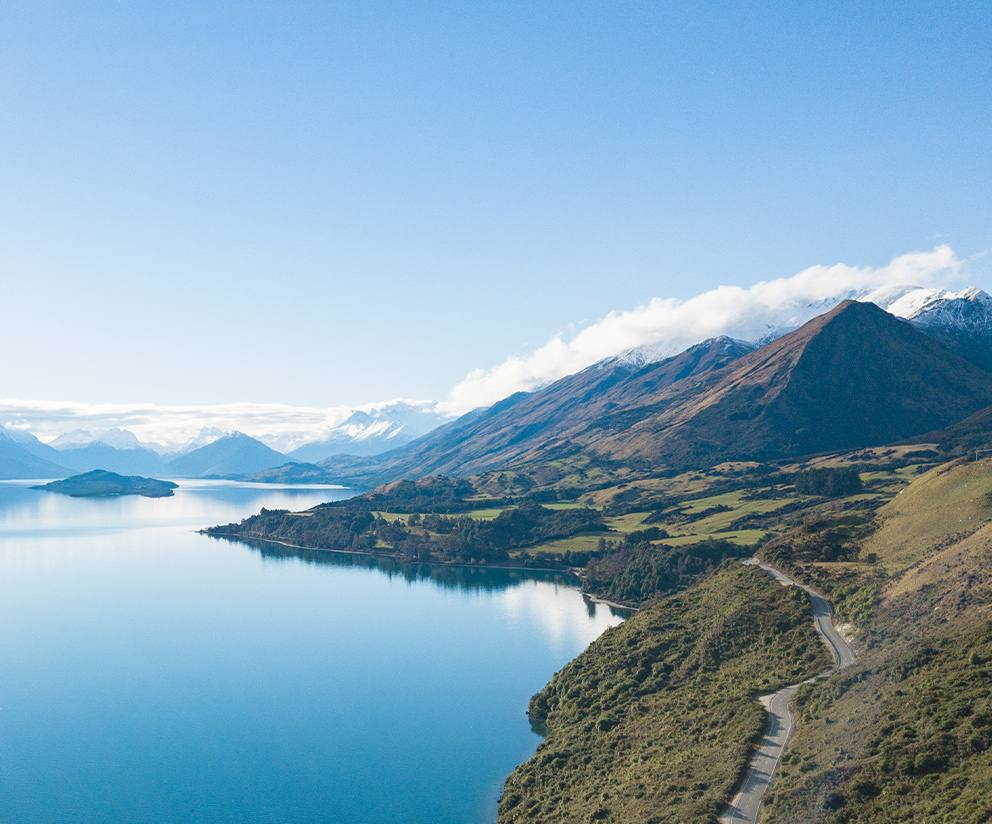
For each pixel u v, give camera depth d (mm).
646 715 106875
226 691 165500
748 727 83438
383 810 112938
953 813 54750
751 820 67062
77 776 125938
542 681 167750
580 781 97625
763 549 167125
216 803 116250
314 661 186250
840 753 70312
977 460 163250
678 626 133875
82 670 180625
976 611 87188
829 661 98000
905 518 154750
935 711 69125
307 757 131500
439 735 139375
